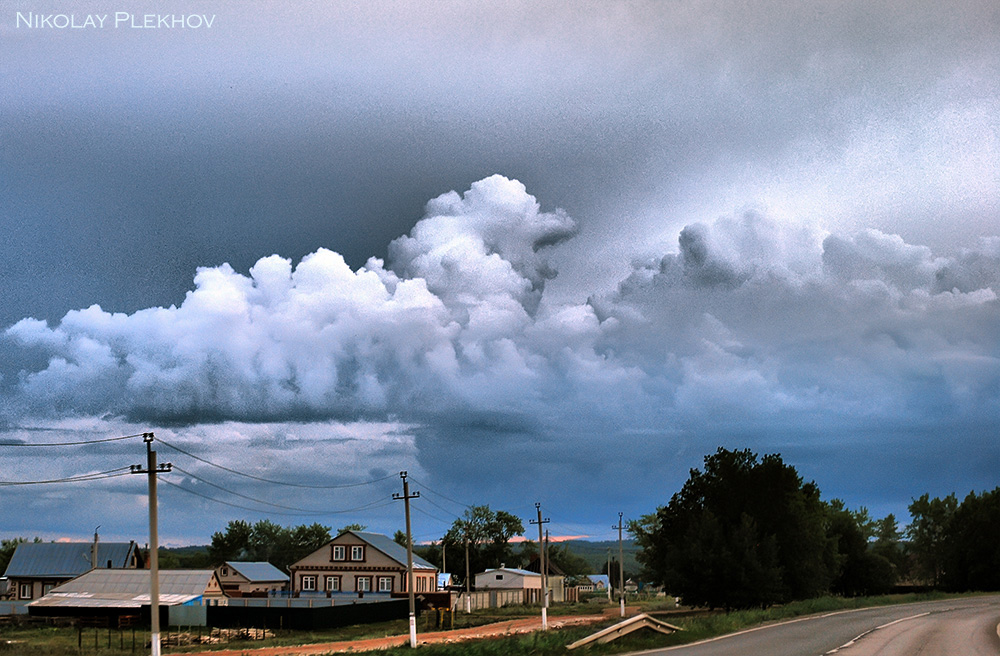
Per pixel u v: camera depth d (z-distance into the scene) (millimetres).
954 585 108500
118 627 63625
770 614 50969
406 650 35125
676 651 29547
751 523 74625
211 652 44062
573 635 35562
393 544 98125
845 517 102750
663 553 81938
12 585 93438
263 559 166250
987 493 108938
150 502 34188
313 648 45938
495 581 114812
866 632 37750
